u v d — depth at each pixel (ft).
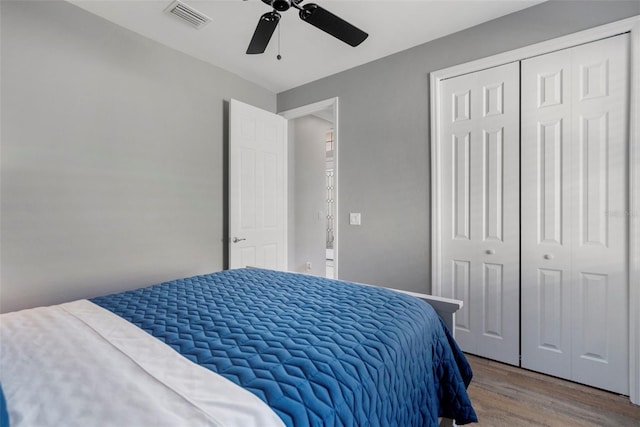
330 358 2.84
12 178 5.99
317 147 14.35
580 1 6.27
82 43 6.88
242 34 7.87
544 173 6.72
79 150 6.85
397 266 8.82
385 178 9.04
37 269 6.28
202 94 9.27
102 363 2.70
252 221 10.12
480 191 7.52
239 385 2.43
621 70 5.92
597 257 6.17
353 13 7.01
